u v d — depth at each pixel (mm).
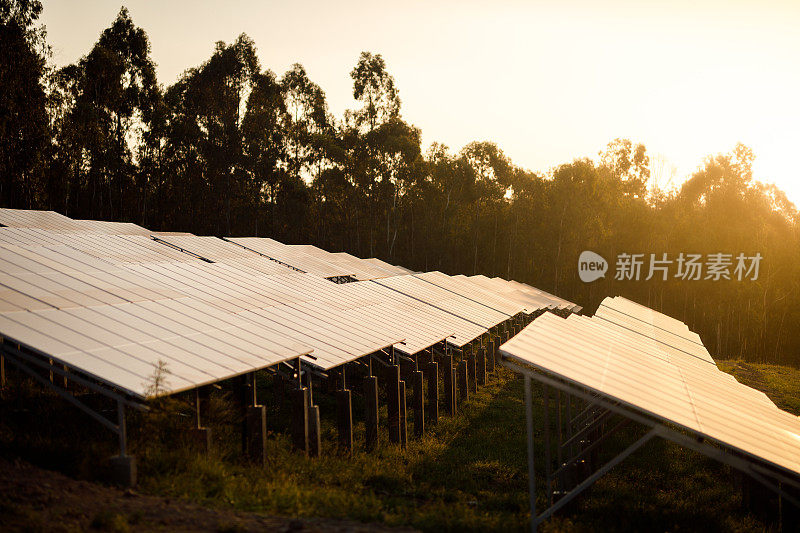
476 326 25938
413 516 9109
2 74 37312
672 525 11148
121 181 56000
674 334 31984
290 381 14453
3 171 39031
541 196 75688
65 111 46312
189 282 16875
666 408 10406
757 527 11953
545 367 9742
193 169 58000
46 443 9055
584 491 12609
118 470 8375
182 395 13719
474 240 76938
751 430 11898
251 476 10031
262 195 61312
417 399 17250
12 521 6434
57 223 24797
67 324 9914
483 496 12047
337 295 22344
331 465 12156
